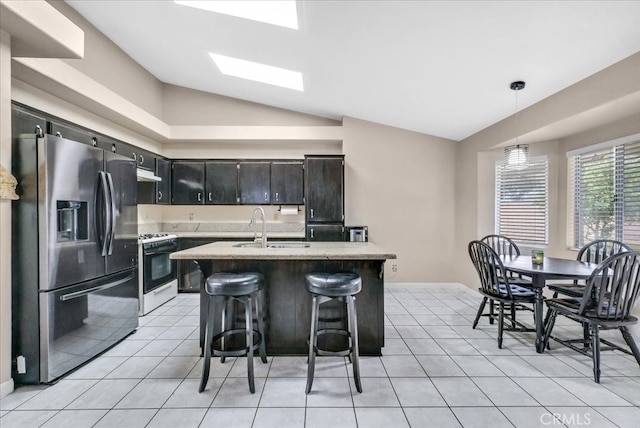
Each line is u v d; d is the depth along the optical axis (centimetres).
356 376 197
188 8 266
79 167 227
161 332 298
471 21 216
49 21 195
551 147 368
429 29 231
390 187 468
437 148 468
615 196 301
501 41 230
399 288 463
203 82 434
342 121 472
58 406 183
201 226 498
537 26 209
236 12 261
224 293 198
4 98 192
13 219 202
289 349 249
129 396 193
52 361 206
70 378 214
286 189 469
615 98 235
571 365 232
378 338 247
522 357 245
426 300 402
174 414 176
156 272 375
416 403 186
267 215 497
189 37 313
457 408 181
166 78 450
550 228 371
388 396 193
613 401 187
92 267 239
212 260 247
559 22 203
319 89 375
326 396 193
